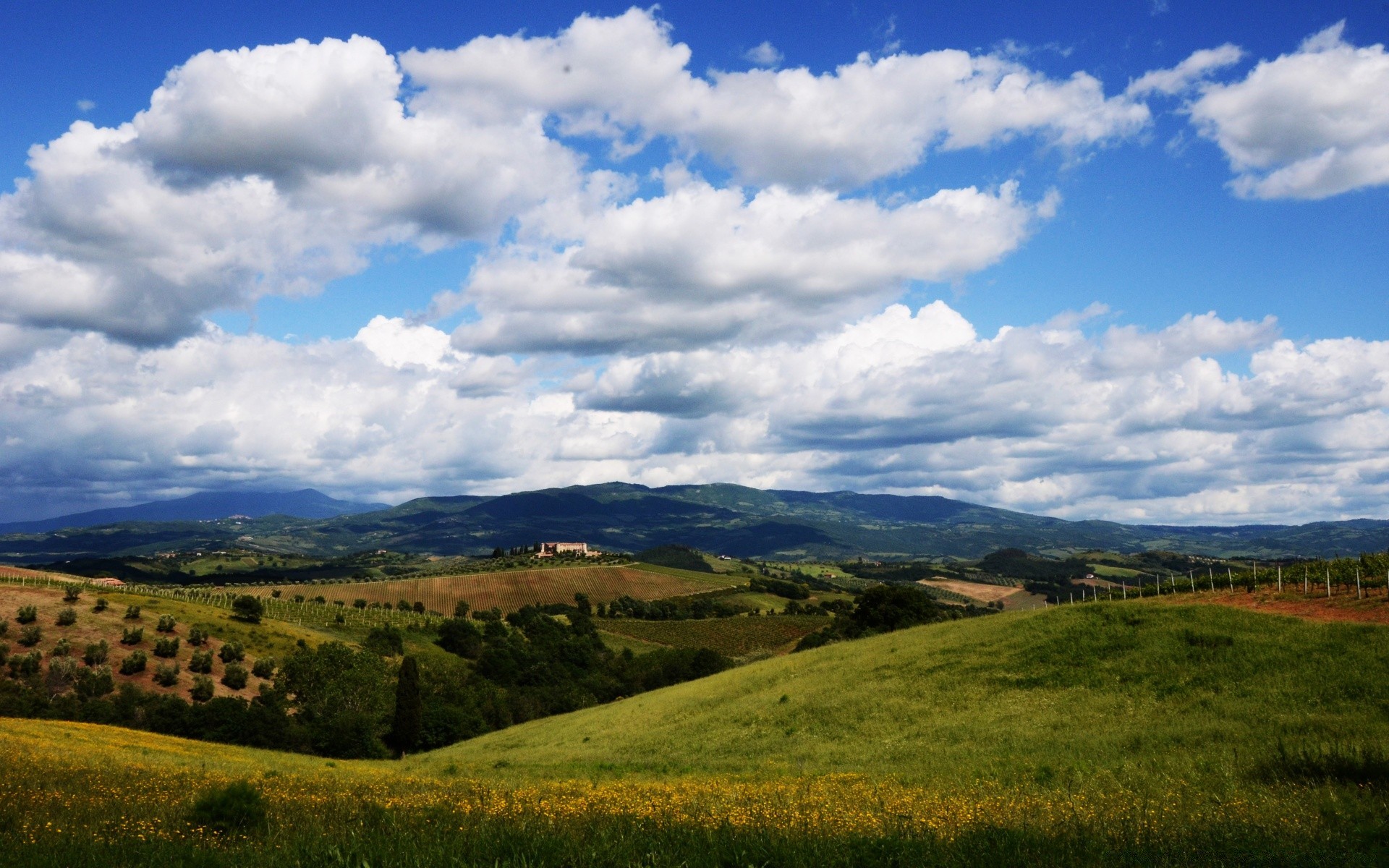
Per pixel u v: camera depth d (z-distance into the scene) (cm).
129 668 10394
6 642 10456
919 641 5562
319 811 1639
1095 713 3525
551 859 1098
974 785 2380
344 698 9488
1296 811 1590
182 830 1423
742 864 1111
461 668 13438
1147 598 5194
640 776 3178
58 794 1709
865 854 1164
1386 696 2997
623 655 15362
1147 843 1242
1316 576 4575
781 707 4681
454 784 2488
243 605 14162
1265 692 3297
